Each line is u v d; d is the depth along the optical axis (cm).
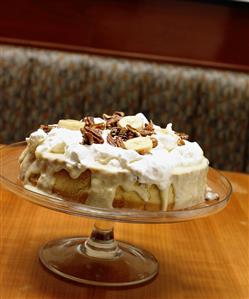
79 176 93
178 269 103
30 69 186
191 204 99
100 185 92
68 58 188
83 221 116
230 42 208
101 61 189
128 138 102
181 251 109
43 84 186
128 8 203
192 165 100
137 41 206
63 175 94
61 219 115
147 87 188
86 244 103
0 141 189
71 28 204
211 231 119
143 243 110
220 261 107
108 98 188
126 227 116
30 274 95
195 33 207
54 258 99
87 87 187
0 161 108
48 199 92
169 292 95
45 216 115
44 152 96
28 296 90
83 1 202
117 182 92
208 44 208
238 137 192
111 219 89
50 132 100
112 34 205
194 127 191
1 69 184
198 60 209
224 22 207
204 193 104
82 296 91
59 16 203
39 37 204
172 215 92
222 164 193
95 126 105
